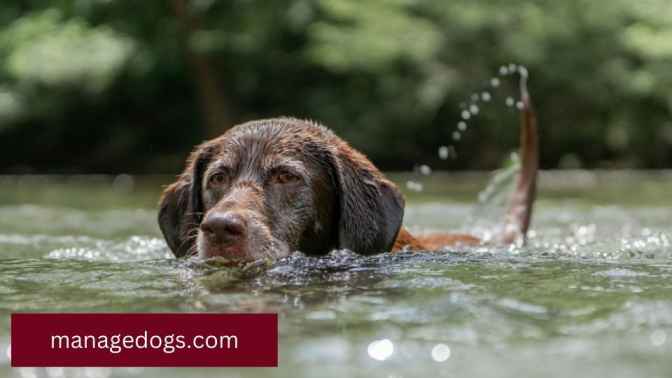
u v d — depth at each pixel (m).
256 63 31.25
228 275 5.14
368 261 5.77
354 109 29.92
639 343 3.31
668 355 3.13
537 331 3.52
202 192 6.45
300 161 6.27
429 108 28.56
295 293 4.45
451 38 28.94
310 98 30.84
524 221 9.01
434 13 28.78
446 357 3.16
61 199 16.73
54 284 4.83
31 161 31.69
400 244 6.94
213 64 30.91
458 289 4.45
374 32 27.27
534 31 28.95
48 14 29.92
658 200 15.24
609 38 29.62
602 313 3.82
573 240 8.84
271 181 6.17
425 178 23.61
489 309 3.92
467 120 28.95
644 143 29.41
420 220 11.71
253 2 29.17
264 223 5.88
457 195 16.67
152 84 31.42
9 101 29.98
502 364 3.06
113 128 31.78
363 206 6.47
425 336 3.46
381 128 29.11
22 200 16.39
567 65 29.20
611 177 24.19
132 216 12.57
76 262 6.03
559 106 29.69
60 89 30.11
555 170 29.14
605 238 8.95
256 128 6.48
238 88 31.50
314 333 3.54
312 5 28.73
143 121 31.97
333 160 6.43
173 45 30.34
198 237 5.87
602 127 29.50
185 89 32.06
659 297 4.20
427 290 4.44
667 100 28.94
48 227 10.70
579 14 29.39
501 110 28.89
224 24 29.53
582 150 29.83
